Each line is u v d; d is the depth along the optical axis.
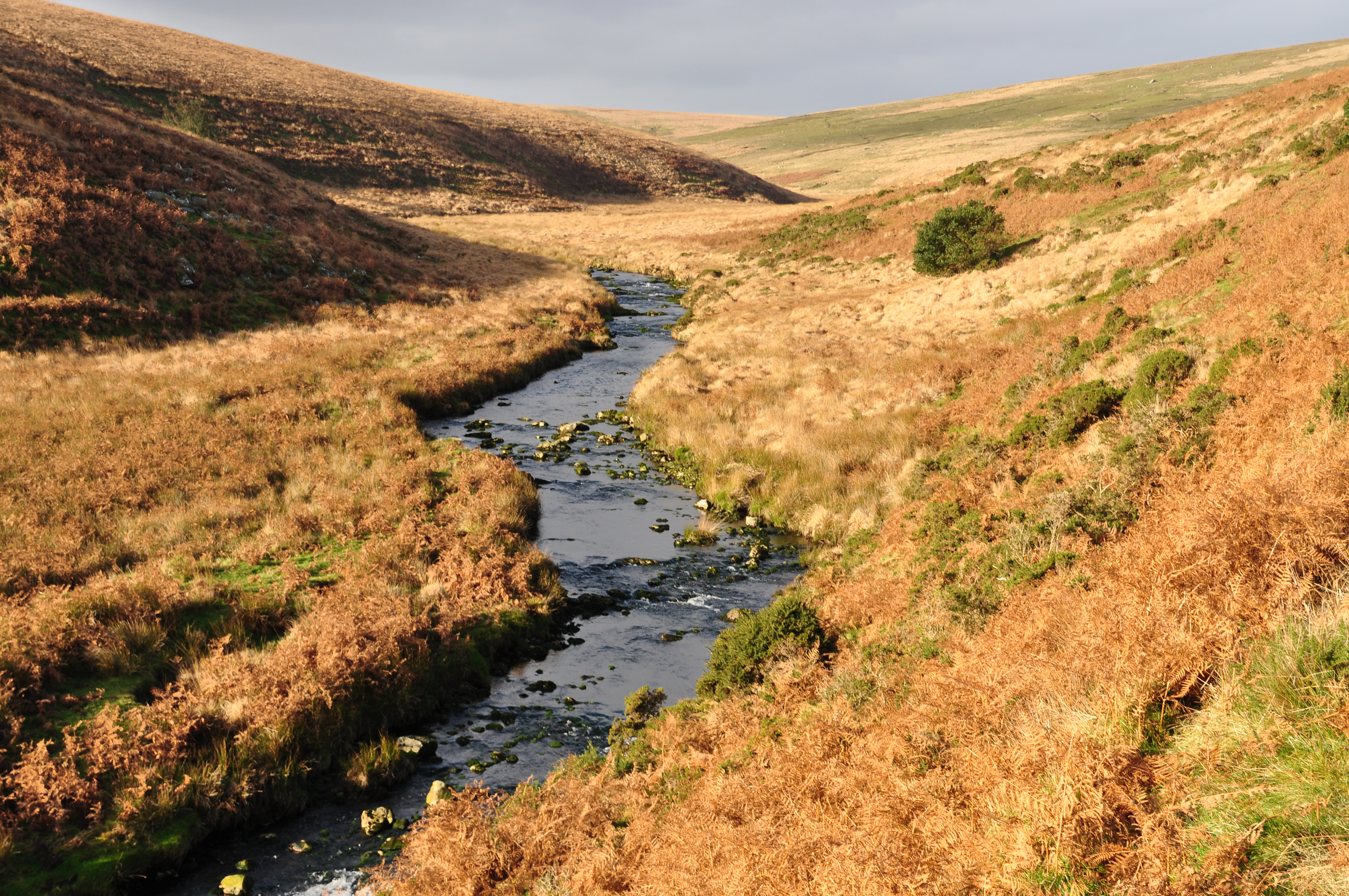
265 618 10.75
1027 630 6.58
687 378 25.77
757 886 4.73
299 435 18.95
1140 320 16.08
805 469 17.47
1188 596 4.71
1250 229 18.59
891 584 10.68
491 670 10.87
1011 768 4.34
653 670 10.93
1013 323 25.59
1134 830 3.47
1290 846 2.93
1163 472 9.25
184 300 29.47
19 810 6.99
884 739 6.16
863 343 28.98
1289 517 5.12
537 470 19.22
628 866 6.19
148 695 9.08
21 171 29.77
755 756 7.31
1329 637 3.77
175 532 13.49
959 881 3.70
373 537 13.97
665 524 16.17
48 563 11.56
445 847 6.87
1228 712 3.82
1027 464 12.61
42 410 18.59
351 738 8.99
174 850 7.20
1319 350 9.20
